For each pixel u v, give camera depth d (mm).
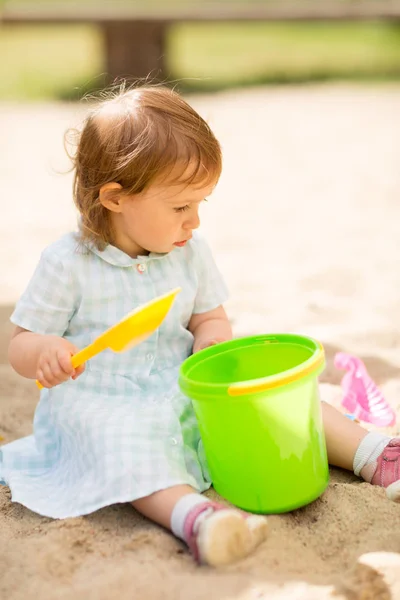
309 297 2689
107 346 1394
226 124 6160
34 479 1576
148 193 1523
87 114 1665
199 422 1430
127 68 7648
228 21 7691
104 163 1545
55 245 1619
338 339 2303
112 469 1407
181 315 1673
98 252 1602
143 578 1245
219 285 1773
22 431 1885
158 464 1402
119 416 1486
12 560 1335
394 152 5078
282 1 12500
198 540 1268
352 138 5543
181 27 12117
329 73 8641
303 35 11594
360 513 1405
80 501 1432
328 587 1213
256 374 1607
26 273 3082
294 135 5738
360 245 3305
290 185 4449
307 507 1451
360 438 1547
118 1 12484
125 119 1542
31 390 2125
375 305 2588
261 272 3004
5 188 4539
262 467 1389
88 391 1577
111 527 1403
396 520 1384
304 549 1325
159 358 1651
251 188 4441
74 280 1588
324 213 3855
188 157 1511
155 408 1516
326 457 1476
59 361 1443
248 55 9906
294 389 1358
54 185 4566
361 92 7426
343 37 11281
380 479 1513
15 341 1582
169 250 1602
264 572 1252
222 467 1420
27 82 8203
